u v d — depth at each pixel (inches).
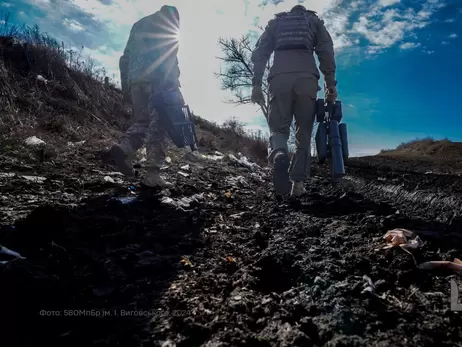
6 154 171.0
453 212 134.5
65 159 184.5
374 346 52.2
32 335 56.7
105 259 81.9
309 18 161.6
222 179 223.6
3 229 92.4
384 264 82.3
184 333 56.7
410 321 59.0
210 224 119.4
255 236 106.3
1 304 62.1
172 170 223.3
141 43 146.9
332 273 76.3
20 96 260.1
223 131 509.0
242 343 53.7
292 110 159.8
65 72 331.9
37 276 69.3
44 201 118.9
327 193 184.7
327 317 60.0
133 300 67.6
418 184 239.8
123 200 127.9
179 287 72.8
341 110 167.6
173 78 150.9
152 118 149.5
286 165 151.9
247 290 71.8
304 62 155.5
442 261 80.2
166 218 117.1
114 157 148.0
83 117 288.8
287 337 54.8
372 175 311.9
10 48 325.7
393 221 114.3
